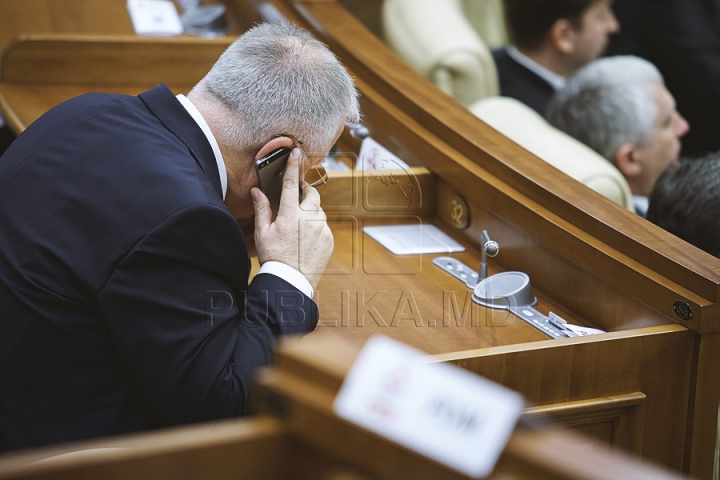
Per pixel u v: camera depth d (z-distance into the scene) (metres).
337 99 5.99
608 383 5.84
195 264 5.05
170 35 11.07
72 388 5.23
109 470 2.28
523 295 6.82
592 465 2.12
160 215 4.98
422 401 2.26
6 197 5.48
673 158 10.79
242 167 5.89
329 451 2.36
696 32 15.84
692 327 5.85
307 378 2.43
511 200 7.35
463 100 13.33
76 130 5.54
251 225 6.70
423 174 8.49
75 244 5.12
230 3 12.53
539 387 5.66
